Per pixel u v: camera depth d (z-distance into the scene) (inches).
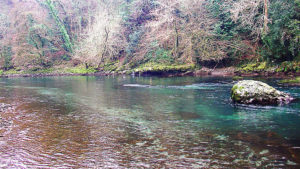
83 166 249.4
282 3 1000.9
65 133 352.2
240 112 463.5
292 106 492.7
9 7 2596.0
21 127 385.7
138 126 382.9
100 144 306.0
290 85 743.1
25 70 1863.9
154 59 1524.4
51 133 353.1
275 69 1035.3
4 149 296.7
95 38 1706.4
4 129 376.2
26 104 587.2
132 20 1811.0
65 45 2095.2
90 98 665.6
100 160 261.3
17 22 2092.8
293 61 995.3
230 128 363.6
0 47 2032.5
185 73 1307.8
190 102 576.1
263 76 1023.6
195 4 1386.6
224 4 1320.1
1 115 470.3
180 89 799.1
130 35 1676.9
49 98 676.7
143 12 1721.2
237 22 1272.1
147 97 663.1
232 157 259.8
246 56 1266.0
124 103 582.9
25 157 273.3
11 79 1453.0
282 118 411.5
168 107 526.9
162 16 1545.3
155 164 248.7
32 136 341.1
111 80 1206.3
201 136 329.1
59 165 253.0
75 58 1877.5
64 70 1811.0
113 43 1731.1
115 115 460.1
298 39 936.9
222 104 541.6
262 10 1158.3
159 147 292.4
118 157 267.3
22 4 2310.5
